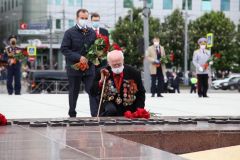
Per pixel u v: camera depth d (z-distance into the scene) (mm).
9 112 12539
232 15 86250
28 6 81938
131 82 9273
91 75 11023
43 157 4887
